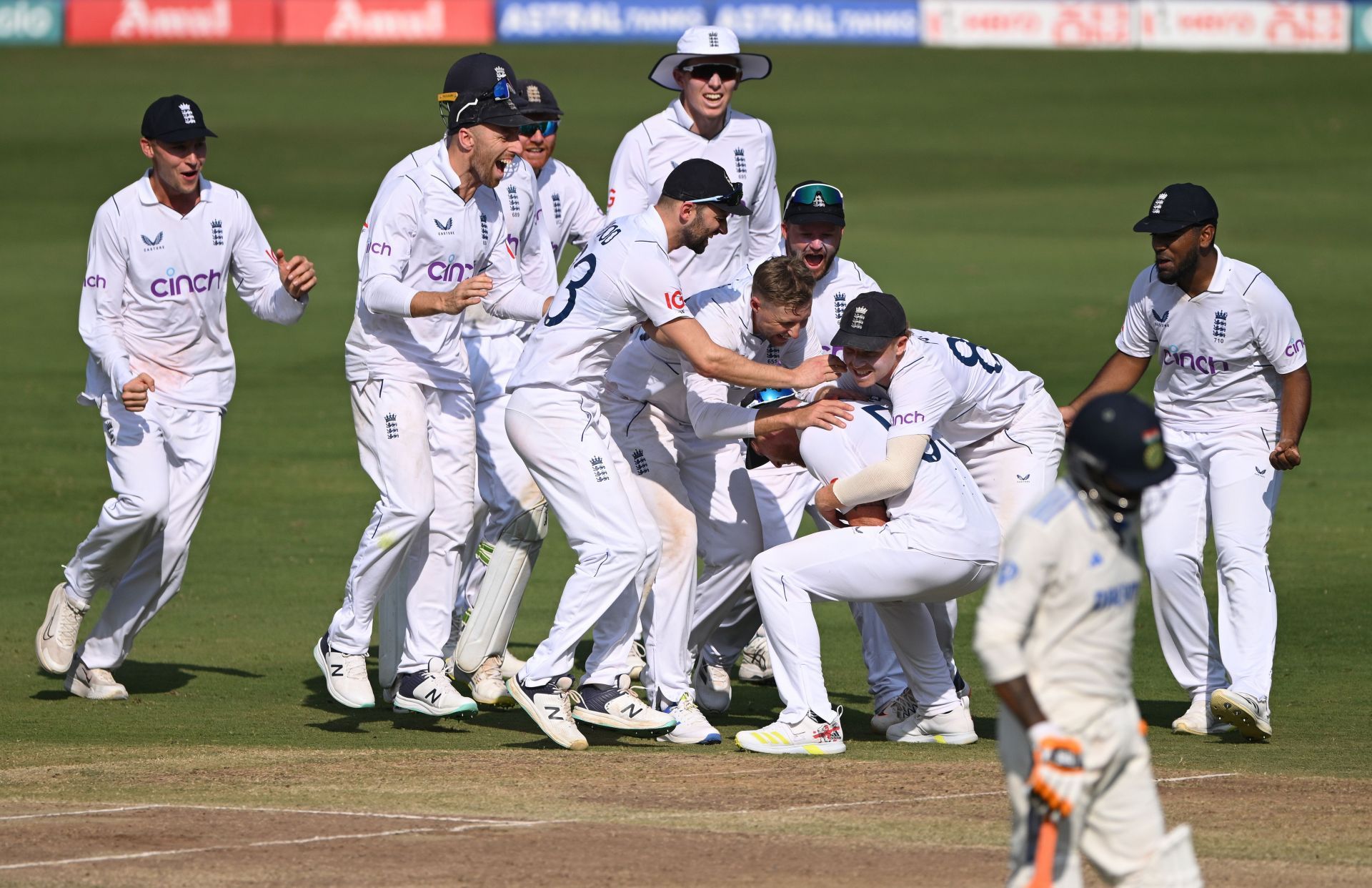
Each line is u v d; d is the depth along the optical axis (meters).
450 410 28.84
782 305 25.58
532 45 166.62
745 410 26.39
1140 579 16.19
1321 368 63.34
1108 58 162.75
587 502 25.81
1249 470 27.89
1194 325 27.92
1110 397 15.85
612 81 146.62
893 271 81.56
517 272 30.22
